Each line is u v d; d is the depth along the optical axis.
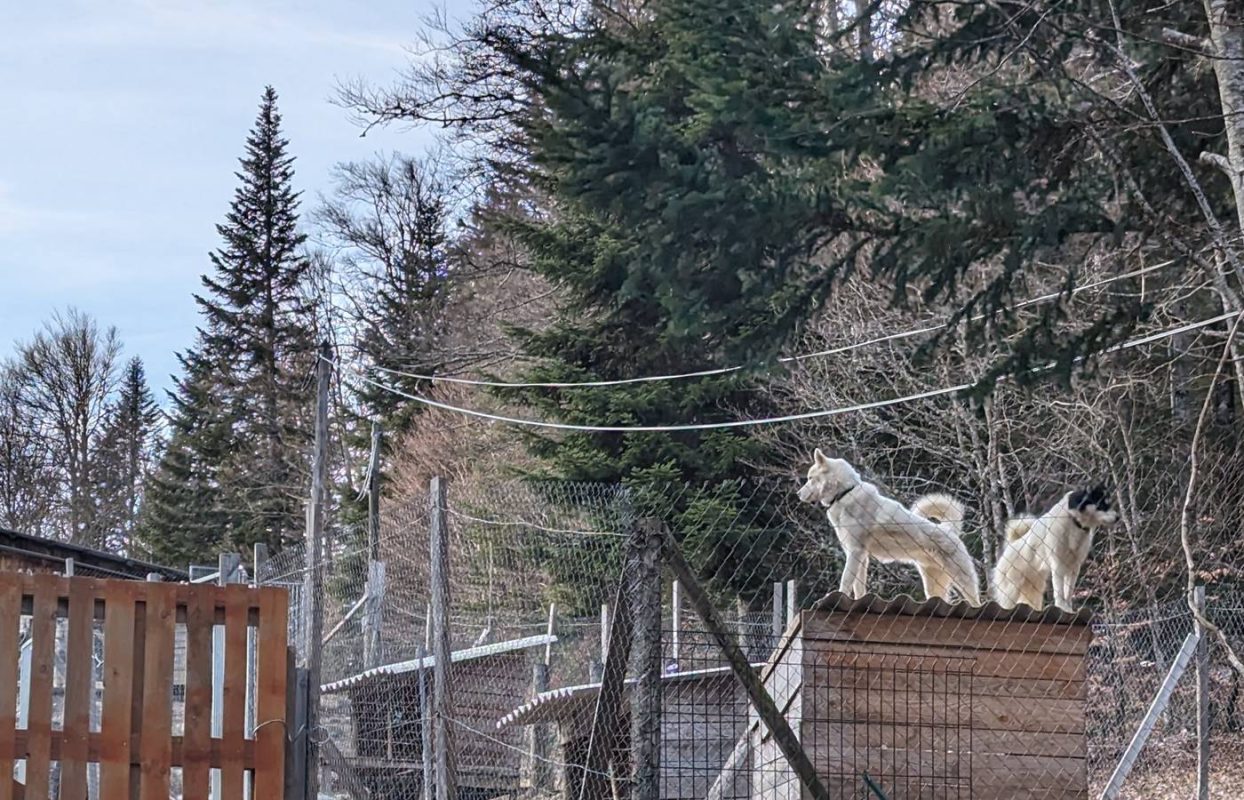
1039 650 6.45
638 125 12.05
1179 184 11.30
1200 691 8.68
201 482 39.66
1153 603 13.34
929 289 11.26
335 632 12.59
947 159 10.64
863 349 17.58
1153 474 15.45
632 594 5.82
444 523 8.78
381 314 36.41
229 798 7.12
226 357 41.19
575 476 20.75
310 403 38.72
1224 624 12.43
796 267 12.68
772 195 11.42
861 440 18.28
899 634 6.37
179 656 12.57
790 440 19.69
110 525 44.62
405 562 13.41
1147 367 15.53
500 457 26.78
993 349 13.19
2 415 43.94
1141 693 12.41
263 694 7.25
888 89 11.62
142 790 7.02
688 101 11.98
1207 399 7.31
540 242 21.69
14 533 18.59
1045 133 10.74
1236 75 9.36
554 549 13.38
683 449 20.20
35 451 44.09
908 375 16.38
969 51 10.88
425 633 11.81
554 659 13.24
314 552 12.96
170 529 38.97
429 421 30.11
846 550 9.45
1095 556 14.81
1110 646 12.82
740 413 20.75
